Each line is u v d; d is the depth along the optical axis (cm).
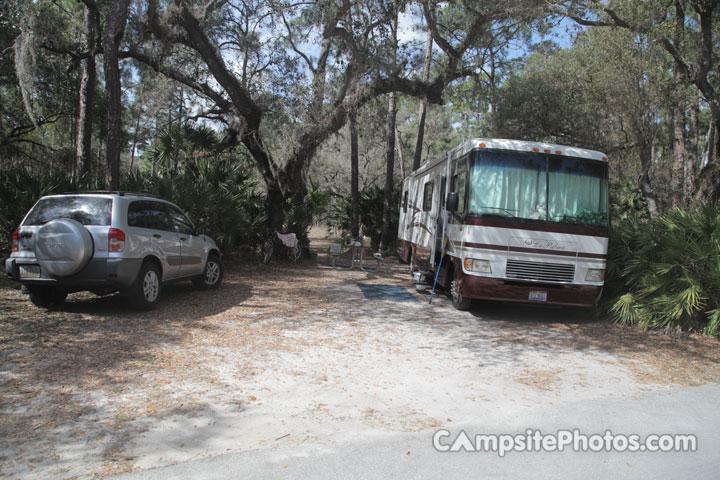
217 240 1310
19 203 954
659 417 443
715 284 748
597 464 353
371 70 1338
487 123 1795
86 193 745
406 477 326
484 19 1293
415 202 1321
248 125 1402
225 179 1366
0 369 496
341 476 325
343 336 688
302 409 436
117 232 700
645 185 1433
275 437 380
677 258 788
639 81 1331
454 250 908
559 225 826
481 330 767
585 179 852
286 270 1374
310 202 1936
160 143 1500
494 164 843
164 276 818
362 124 1823
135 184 1148
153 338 629
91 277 690
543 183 843
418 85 1406
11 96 1755
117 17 985
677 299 751
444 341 689
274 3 1357
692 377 568
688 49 1262
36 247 683
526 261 819
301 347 625
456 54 1377
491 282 820
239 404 441
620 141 1620
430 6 1329
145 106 1905
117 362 533
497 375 551
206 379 498
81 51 1550
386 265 1672
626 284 860
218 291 990
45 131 2127
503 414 441
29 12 1159
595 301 839
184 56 1464
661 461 359
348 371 543
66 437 366
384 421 417
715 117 1240
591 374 568
